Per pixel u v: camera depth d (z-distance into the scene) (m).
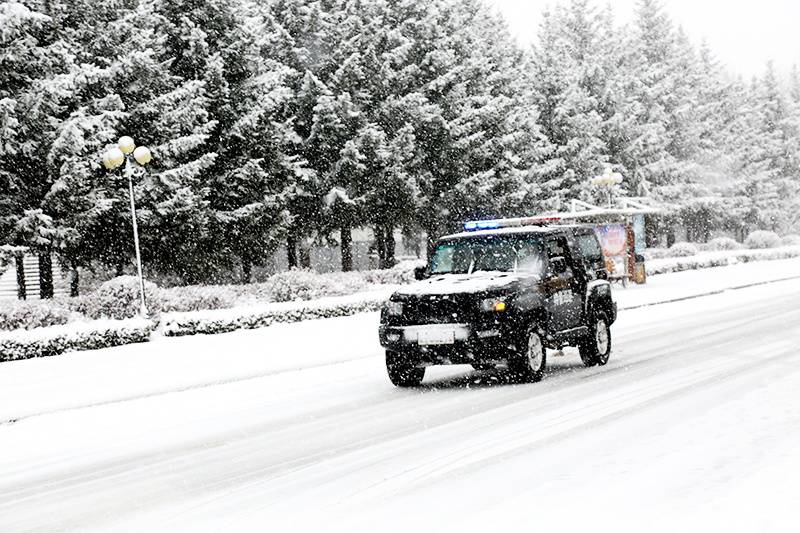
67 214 27.02
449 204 45.41
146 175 29.55
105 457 8.91
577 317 13.46
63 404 12.74
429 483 6.69
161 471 8.00
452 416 9.83
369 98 41.16
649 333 18.58
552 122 58.53
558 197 55.06
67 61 25.61
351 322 23.11
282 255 53.34
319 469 7.53
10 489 7.72
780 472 6.26
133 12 30.73
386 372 14.72
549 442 7.92
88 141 26.05
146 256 31.30
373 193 40.16
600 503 5.75
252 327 22.58
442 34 46.41
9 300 23.81
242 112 33.91
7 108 24.33
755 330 17.38
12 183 26.08
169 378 14.88
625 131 64.44
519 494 6.13
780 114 87.56
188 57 33.38
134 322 20.38
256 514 6.15
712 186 74.31
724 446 7.24
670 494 5.86
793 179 87.75
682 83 73.62
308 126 40.28
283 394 12.76
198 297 26.12
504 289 11.86
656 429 8.17
